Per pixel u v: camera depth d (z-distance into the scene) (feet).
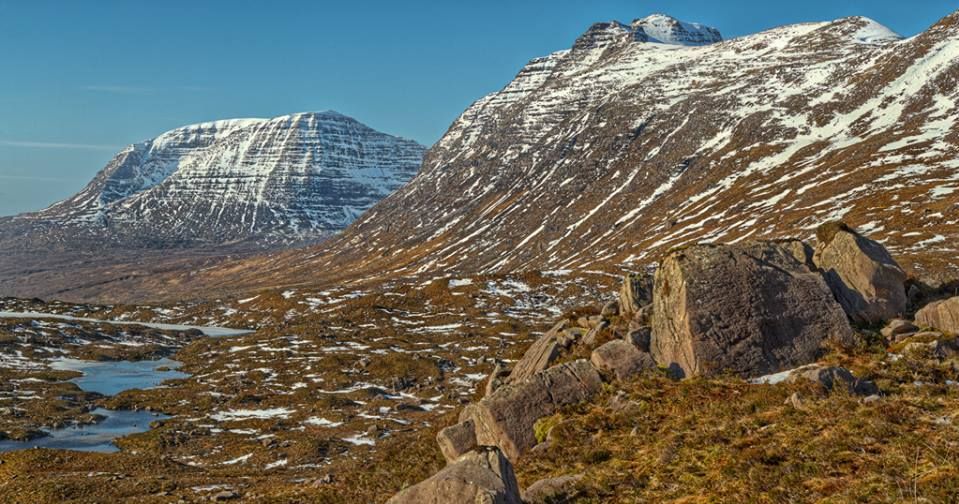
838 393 66.80
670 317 81.71
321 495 93.04
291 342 304.91
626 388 78.84
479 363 246.88
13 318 340.80
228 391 226.17
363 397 210.38
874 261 86.17
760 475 56.29
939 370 69.56
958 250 285.02
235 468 140.15
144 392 224.33
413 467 95.14
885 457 54.13
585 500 59.57
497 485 51.67
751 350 77.36
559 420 76.54
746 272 80.84
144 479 119.85
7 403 201.77
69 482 116.57
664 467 62.44
